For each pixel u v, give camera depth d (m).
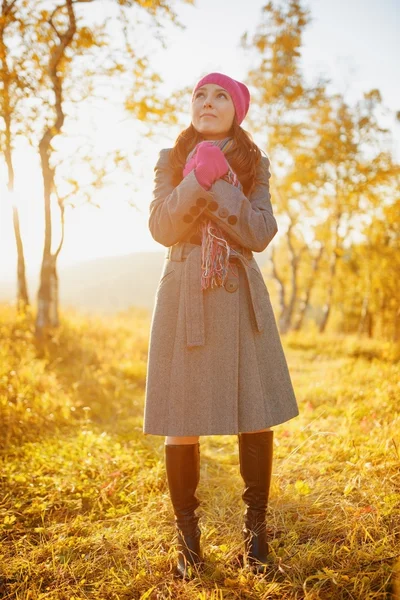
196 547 1.90
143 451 3.14
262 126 14.91
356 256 24.08
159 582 1.83
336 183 15.81
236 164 1.99
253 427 1.82
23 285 8.80
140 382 5.95
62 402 4.22
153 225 1.92
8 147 6.79
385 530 1.96
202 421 1.78
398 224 19.62
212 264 1.80
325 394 4.50
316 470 2.64
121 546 2.06
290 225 17.67
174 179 2.06
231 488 2.59
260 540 1.91
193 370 1.82
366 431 3.10
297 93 14.13
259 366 1.89
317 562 1.87
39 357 6.23
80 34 6.07
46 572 1.92
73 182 6.45
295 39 14.05
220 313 1.84
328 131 15.03
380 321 27.08
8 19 5.81
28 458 3.05
